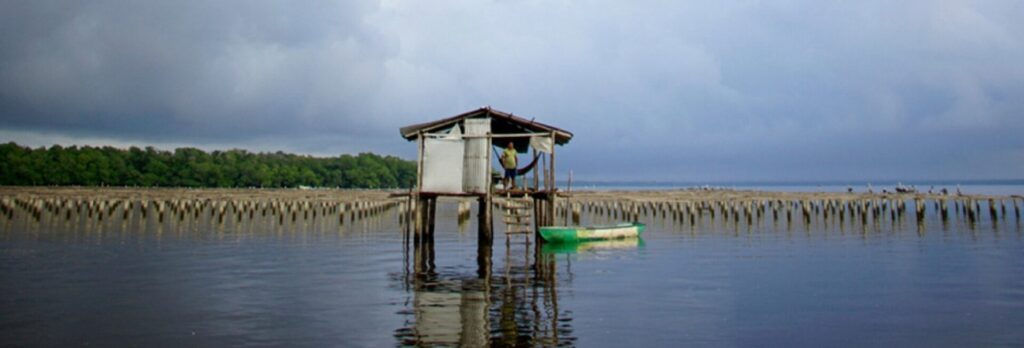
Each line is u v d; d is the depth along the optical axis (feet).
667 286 57.52
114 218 171.22
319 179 493.77
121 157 416.26
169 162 427.74
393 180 558.56
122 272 66.90
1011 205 268.21
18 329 40.22
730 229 136.05
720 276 63.87
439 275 64.85
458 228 147.43
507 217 91.81
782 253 85.81
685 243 101.30
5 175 355.56
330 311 46.14
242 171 437.58
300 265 73.67
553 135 95.76
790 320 43.52
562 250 90.48
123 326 41.19
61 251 87.45
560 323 42.24
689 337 38.70
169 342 37.24
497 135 93.61
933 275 64.64
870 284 58.95
